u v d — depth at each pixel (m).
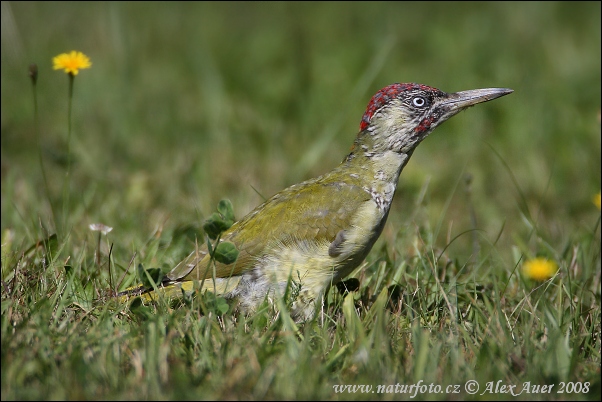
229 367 8.73
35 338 9.13
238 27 27.27
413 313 11.01
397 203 16.77
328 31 26.64
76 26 25.45
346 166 12.16
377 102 12.02
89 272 11.84
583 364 9.34
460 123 19.25
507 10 26.59
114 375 8.52
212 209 15.57
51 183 16.75
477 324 10.28
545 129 19.22
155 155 18.73
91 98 21.23
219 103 21.08
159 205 15.94
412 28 26.19
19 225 14.42
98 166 17.78
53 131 19.42
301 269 11.20
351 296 10.08
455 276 12.06
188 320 9.77
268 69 23.91
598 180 17.28
